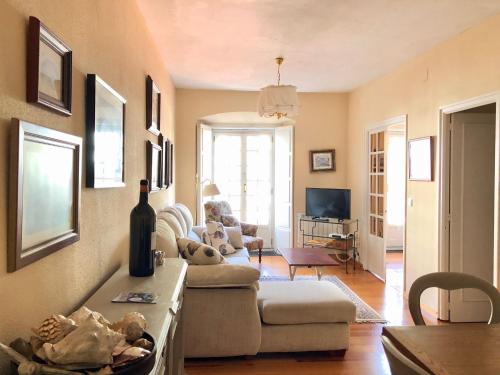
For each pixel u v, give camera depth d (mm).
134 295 1503
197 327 2746
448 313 3670
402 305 4117
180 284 1737
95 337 831
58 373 807
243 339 2781
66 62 1365
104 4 1912
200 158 6145
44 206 1173
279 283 3355
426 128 3988
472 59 3289
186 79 5367
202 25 3303
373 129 5367
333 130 6371
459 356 1387
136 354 891
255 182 7023
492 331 1613
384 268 5031
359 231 5832
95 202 1763
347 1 2855
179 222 3824
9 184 997
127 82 2455
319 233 6355
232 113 6156
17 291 1040
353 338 3268
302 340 2865
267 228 7055
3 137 977
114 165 2053
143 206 1822
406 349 1449
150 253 1810
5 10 986
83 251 1594
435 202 3791
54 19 1300
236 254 4617
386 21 3227
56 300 1309
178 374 2000
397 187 7191
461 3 2865
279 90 3887
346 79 5312
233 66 4656
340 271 5562
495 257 2984
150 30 3406
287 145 6469
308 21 3232
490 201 3701
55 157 1252
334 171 6391
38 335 899
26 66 1100
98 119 1722
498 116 2973
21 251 1029
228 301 2760
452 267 3691
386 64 4516
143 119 3055
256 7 2967
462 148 3676
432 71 3883
